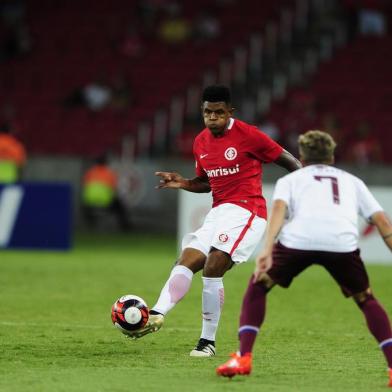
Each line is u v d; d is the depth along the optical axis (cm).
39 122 10638
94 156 9569
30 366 2606
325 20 11450
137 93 10831
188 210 6831
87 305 4219
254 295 2320
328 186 2330
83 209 9219
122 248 7675
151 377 2423
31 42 11669
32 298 4456
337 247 2284
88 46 11594
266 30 11456
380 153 9275
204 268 2845
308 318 3900
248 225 2856
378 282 5428
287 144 9462
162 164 9131
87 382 2336
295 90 10594
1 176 8056
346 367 2670
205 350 2859
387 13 11481
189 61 11231
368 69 10762
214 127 2856
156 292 4791
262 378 2438
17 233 7238
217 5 11875
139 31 11719
